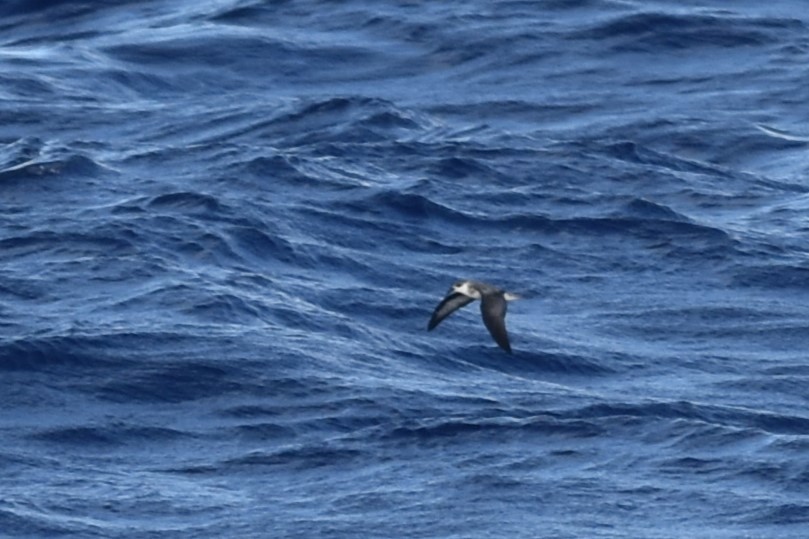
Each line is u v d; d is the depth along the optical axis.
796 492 40.25
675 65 94.62
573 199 69.38
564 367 51.84
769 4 103.19
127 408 45.66
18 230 60.81
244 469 42.00
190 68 93.25
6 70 90.56
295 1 102.25
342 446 43.12
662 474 41.31
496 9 100.62
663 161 77.25
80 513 39.19
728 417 47.91
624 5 100.69
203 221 62.03
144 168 70.62
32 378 47.00
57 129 82.69
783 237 66.50
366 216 65.50
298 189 68.25
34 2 103.88
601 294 59.66
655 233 65.69
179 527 38.59
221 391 46.78
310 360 49.16
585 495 40.09
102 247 58.94
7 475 41.25
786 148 81.81
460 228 65.38
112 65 92.31
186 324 51.38
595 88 91.50
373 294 56.88
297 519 38.97
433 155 75.06
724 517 39.06
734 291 60.53
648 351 53.97
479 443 43.22
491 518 38.78
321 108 83.38
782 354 54.34
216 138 81.06
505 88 91.50
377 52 96.12
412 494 40.19
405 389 47.66
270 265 59.34
